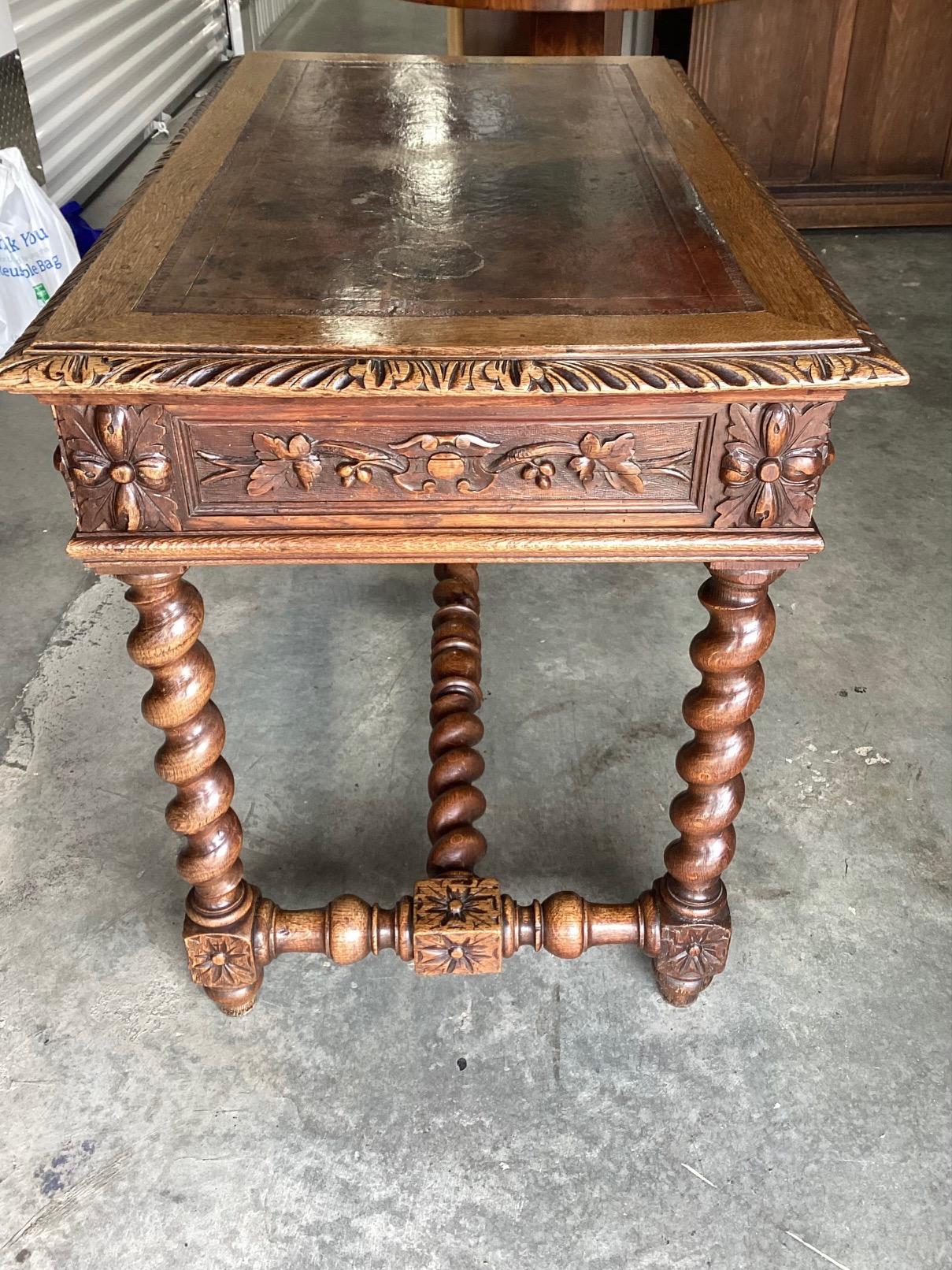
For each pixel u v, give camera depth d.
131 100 3.89
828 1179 1.07
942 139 3.20
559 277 0.93
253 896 1.17
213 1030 1.20
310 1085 1.15
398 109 1.39
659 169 1.19
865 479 2.18
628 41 3.20
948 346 2.66
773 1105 1.13
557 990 1.24
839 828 1.44
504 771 1.52
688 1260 1.01
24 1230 1.03
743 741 1.06
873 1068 1.17
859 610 1.84
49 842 1.42
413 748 1.57
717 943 1.17
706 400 0.84
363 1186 1.07
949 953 1.28
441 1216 1.04
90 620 1.82
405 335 0.82
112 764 1.54
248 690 1.67
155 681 1.01
